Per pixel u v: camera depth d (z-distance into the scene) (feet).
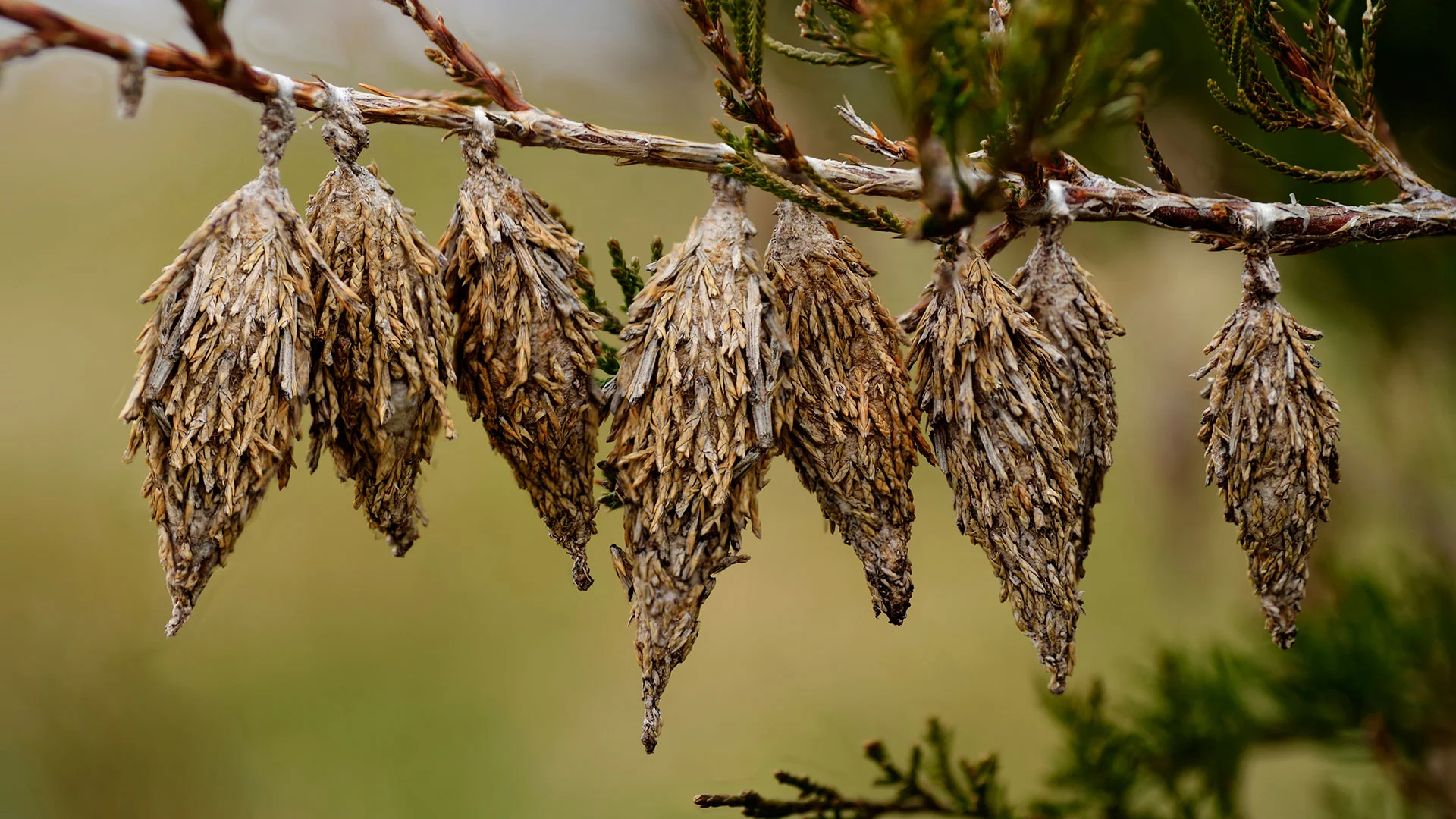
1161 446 4.94
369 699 6.22
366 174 2.10
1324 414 2.13
